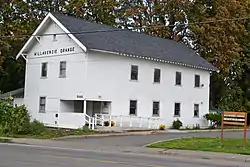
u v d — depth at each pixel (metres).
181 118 43.44
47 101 38.59
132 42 40.81
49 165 14.05
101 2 50.66
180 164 16.09
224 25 51.69
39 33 39.53
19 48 49.34
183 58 44.25
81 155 18.23
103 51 35.75
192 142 24.14
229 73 54.44
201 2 54.25
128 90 38.41
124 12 53.28
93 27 38.59
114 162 15.73
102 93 36.38
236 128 44.44
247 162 18.06
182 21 53.78
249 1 55.62
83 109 36.88
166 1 53.25
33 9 50.06
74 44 36.50
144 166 14.80
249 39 55.69
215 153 20.30
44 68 39.25
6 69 52.88
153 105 40.66
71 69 36.66
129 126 38.06
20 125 30.11
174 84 42.81
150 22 53.78
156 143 24.06
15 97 42.59
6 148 20.59
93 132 31.67
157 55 41.12
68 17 38.19
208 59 50.78
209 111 49.59
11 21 48.94
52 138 27.72
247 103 54.06
